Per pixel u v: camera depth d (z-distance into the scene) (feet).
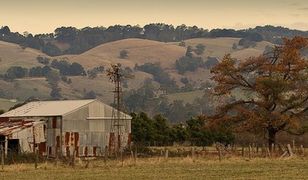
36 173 362.12
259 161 429.38
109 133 616.80
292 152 487.61
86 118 602.85
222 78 573.33
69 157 484.33
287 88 552.41
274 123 545.03
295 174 337.11
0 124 588.09
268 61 572.92
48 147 584.40
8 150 544.62
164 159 447.01
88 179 325.42
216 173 347.15
